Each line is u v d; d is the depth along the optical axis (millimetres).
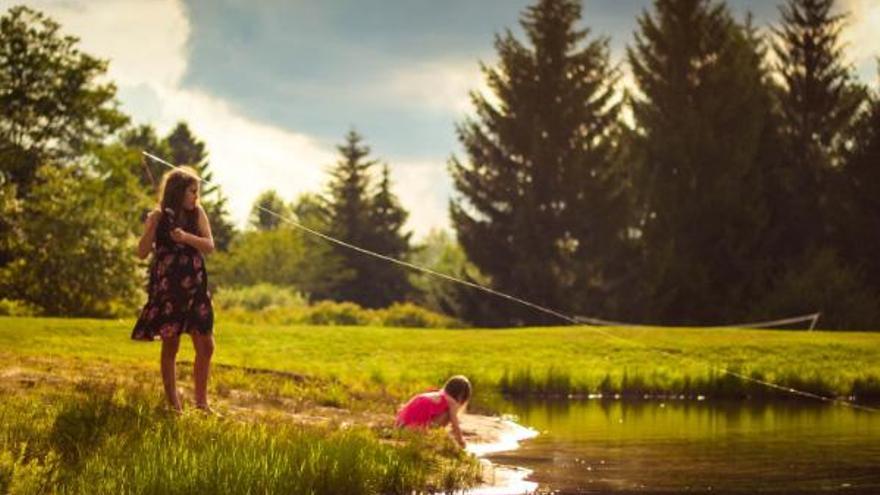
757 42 65188
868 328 51438
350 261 94312
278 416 10820
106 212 46750
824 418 15164
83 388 10492
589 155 60344
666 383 20484
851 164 58500
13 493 6715
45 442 7945
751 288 57031
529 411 16422
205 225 9922
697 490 8188
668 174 59281
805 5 62531
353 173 95750
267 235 96312
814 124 62531
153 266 9812
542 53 61156
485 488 8352
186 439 8305
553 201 60094
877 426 13703
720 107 59812
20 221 45594
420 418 11141
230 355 21078
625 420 14758
